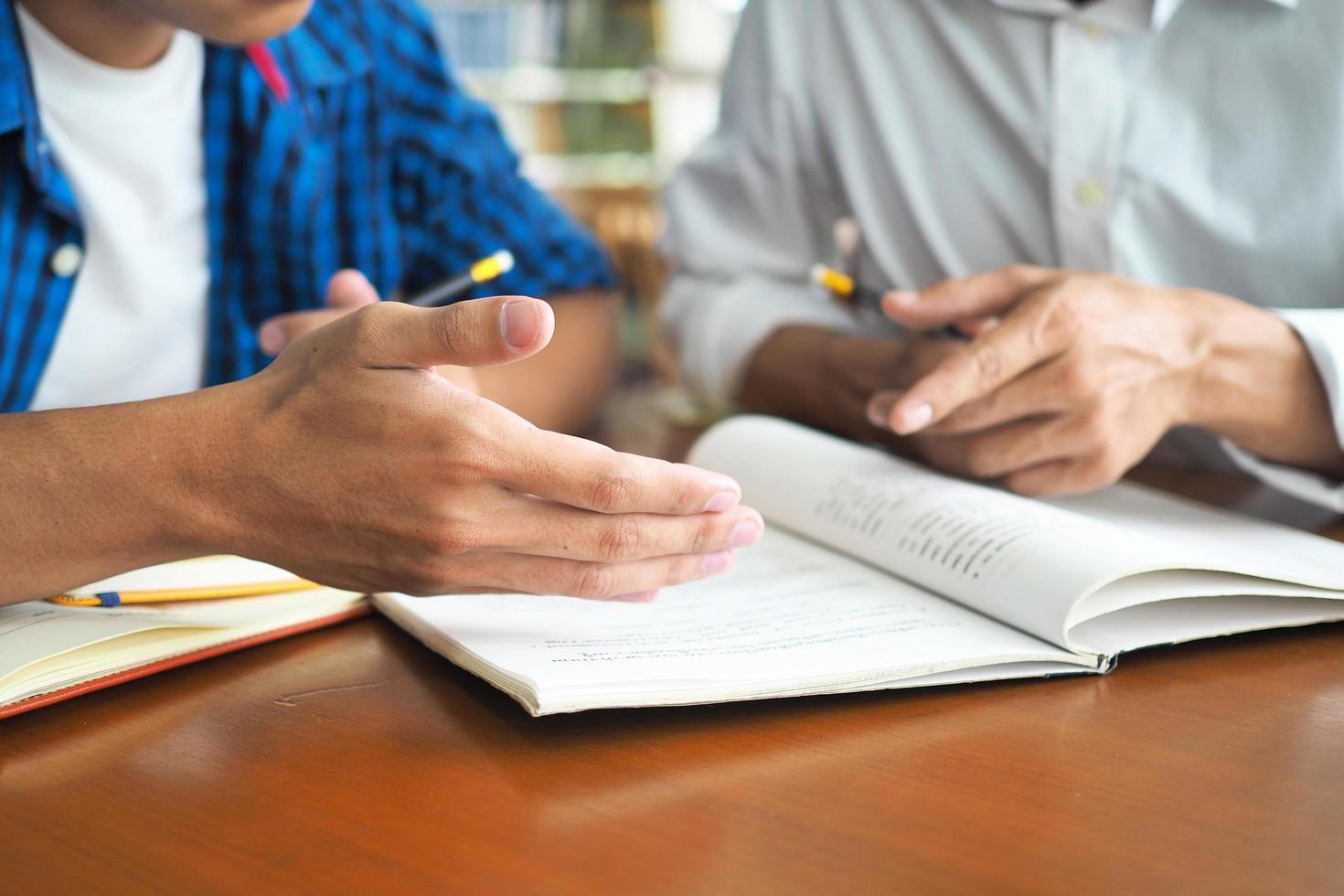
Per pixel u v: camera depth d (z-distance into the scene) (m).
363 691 0.54
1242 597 0.65
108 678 0.53
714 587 0.67
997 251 1.24
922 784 0.45
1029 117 1.16
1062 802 0.44
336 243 1.21
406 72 1.25
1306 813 0.43
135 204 1.02
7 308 0.96
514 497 0.53
